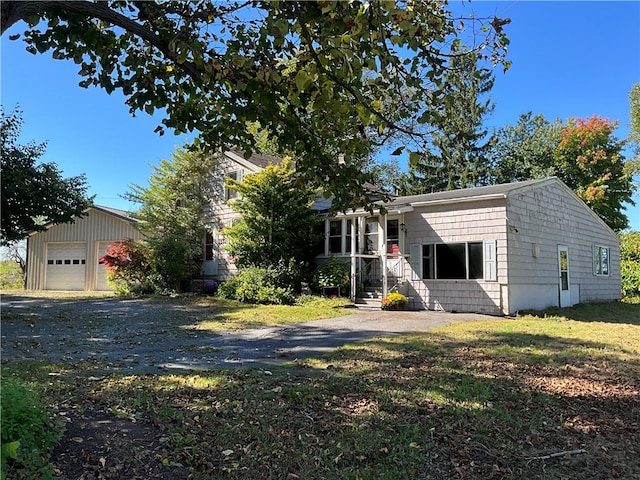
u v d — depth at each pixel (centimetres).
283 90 358
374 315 1219
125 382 523
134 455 321
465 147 2911
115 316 1170
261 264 1585
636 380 558
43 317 1134
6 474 259
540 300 1440
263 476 304
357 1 277
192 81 405
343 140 409
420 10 329
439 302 1392
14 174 1159
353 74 309
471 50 365
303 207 1598
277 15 309
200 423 390
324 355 699
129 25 357
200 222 1923
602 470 322
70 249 2228
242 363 650
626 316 1420
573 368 616
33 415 300
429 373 573
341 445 352
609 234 2064
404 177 3130
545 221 1511
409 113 375
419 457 336
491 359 665
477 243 1334
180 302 1480
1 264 3209
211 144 437
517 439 372
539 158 3206
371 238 1563
